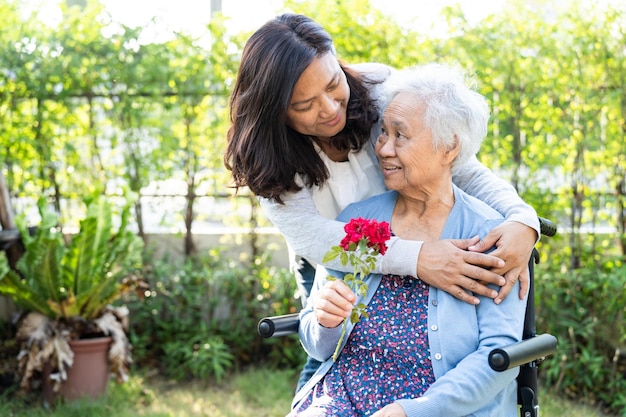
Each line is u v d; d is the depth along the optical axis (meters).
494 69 4.14
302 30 2.09
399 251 2.01
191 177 4.59
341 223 2.17
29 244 3.75
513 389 2.09
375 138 2.31
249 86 2.11
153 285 4.55
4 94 4.46
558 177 4.21
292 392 4.11
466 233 2.07
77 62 4.47
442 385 1.90
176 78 4.49
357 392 2.03
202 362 4.34
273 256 4.61
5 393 4.02
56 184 4.55
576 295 4.04
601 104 4.08
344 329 2.00
